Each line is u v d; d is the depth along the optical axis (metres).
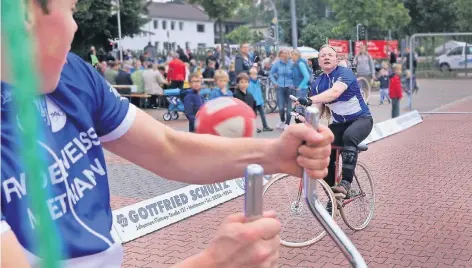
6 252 0.96
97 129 1.53
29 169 0.81
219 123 1.73
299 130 1.50
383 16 29.00
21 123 0.82
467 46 23.06
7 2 0.72
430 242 5.07
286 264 4.60
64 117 1.34
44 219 0.83
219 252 1.03
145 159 1.62
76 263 1.29
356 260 1.43
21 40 0.74
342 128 5.28
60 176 1.27
